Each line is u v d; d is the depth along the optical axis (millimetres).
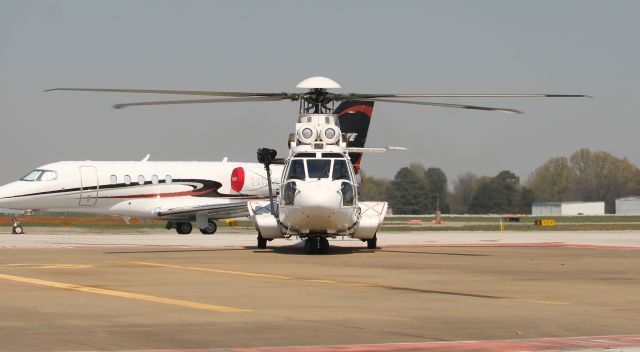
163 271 54688
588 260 67562
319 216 70250
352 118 104375
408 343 27625
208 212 135500
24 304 37250
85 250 79000
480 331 30391
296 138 74625
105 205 132375
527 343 27375
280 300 39312
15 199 126562
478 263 63406
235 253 74375
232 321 32594
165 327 31031
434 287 45531
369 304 38031
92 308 36062
